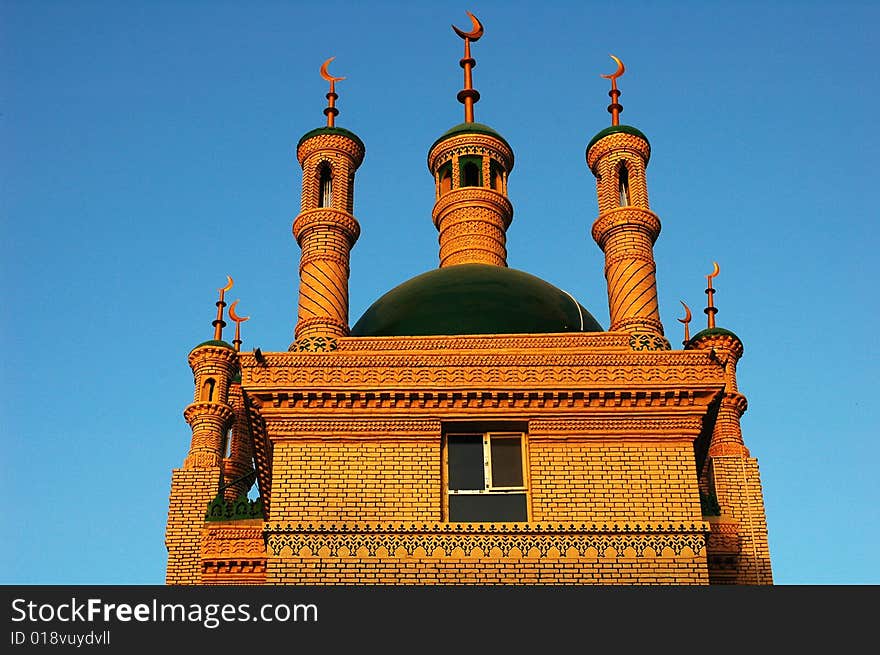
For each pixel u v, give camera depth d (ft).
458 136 122.52
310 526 86.33
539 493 87.71
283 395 90.48
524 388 90.12
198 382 133.28
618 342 94.99
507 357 92.07
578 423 90.07
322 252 103.86
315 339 96.37
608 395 90.38
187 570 117.60
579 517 86.79
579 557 85.40
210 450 128.47
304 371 91.35
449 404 90.48
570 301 105.29
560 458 88.99
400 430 90.07
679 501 87.35
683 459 88.99
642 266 101.71
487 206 118.01
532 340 95.09
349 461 89.10
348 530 86.17
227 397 132.98
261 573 108.78
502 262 116.26
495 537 86.12
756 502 119.14
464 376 90.74
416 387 90.17
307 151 110.63
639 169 107.65
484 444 91.04
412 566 85.15
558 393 90.22
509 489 88.94
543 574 84.84
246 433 132.77
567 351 92.22
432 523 86.48
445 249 117.08
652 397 90.48
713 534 109.09
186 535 119.34
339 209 106.42
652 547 85.71
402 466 88.84
